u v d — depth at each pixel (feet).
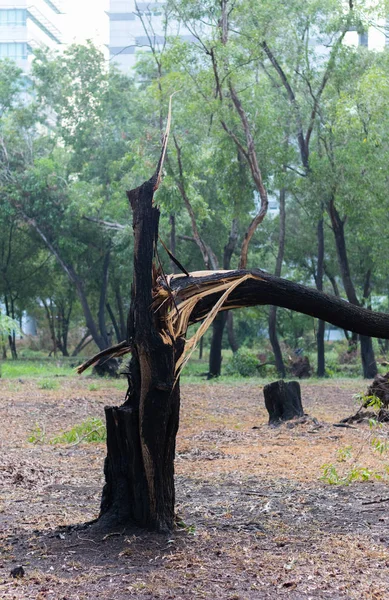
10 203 116.26
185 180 86.58
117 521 20.21
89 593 15.83
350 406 61.98
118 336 147.64
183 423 49.62
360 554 18.95
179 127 84.23
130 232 106.93
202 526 21.49
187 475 30.40
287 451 36.63
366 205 87.71
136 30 286.87
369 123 84.28
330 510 24.06
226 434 43.16
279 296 19.57
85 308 121.80
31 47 303.07
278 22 80.43
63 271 135.13
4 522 22.34
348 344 142.72
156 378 18.90
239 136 82.28
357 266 122.42
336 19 87.10
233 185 85.05
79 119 120.47
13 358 146.51
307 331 153.79
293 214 125.59
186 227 121.08
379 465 32.04
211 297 19.58
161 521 20.06
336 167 88.58
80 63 119.65
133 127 114.42
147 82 113.19
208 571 17.33
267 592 15.99
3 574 17.12
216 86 78.23
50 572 17.30
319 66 90.99
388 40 140.26
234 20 79.97
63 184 118.11
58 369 112.16
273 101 91.25
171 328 18.92
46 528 21.36
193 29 77.61
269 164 84.38
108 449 20.40
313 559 18.44
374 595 15.81
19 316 150.92
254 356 110.63
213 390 79.36
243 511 23.80
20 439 41.73
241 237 127.03
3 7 295.28
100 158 120.06
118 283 135.85
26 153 121.70
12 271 142.31
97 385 81.71
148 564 17.81
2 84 124.88
